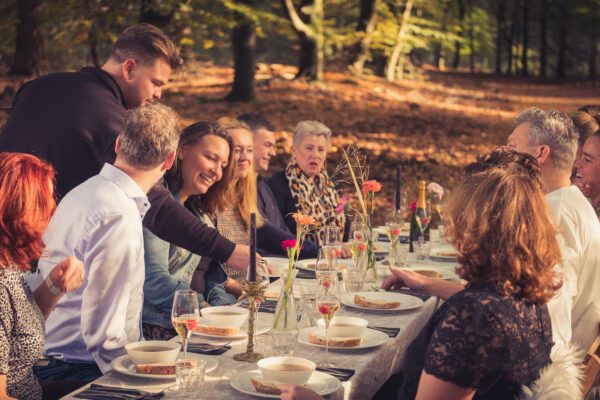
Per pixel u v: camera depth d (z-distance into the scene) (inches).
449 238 103.1
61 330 134.0
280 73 899.4
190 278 175.8
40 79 183.6
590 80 1644.9
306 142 249.8
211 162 177.5
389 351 132.6
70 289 120.0
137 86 182.9
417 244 213.2
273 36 1318.9
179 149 177.8
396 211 201.2
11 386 112.1
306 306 136.0
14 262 111.0
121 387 108.7
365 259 170.9
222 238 164.2
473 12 1653.5
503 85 1357.0
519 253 97.1
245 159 203.6
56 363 134.0
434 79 1245.1
